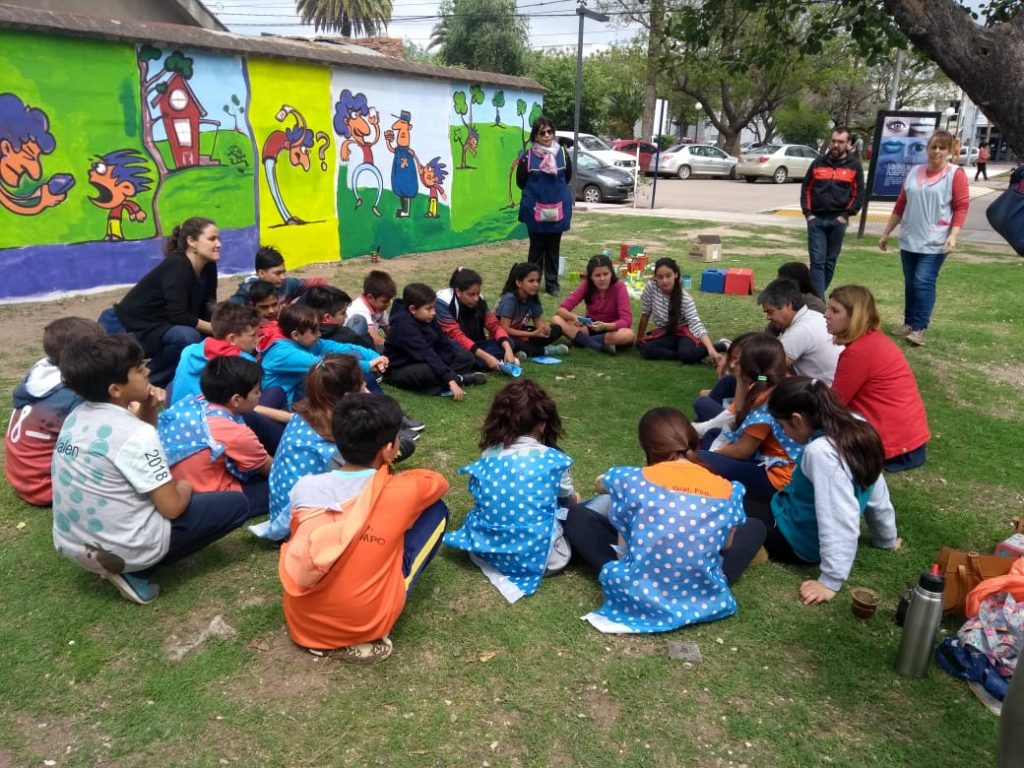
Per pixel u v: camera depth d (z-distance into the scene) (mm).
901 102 44594
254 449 3443
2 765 2252
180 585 3127
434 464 4309
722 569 3107
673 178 31531
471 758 2314
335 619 2629
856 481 3098
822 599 3105
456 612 3006
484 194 12859
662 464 2990
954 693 2629
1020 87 3027
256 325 4188
